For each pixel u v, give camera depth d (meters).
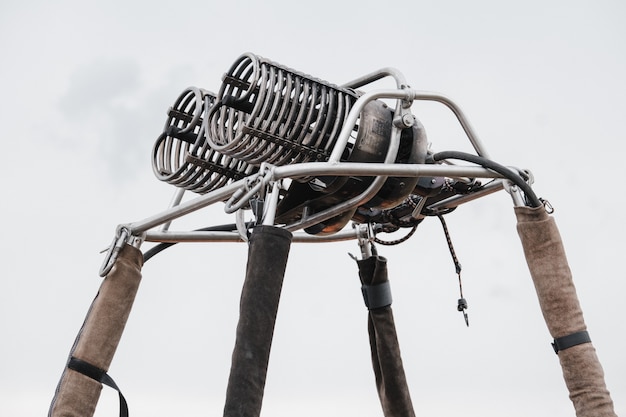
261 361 2.38
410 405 3.50
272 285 2.43
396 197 2.94
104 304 3.12
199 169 3.10
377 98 2.74
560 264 2.77
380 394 3.54
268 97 2.72
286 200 3.09
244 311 2.41
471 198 3.14
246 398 2.34
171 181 3.16
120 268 3.16
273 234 2.46
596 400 2.66
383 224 3.51
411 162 2.86
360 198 2.85
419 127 2.88
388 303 3.53
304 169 2.59
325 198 2.95
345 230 3.60
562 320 2.73
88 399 3.03
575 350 2.71
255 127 2.72
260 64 2.76
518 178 2.80
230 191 2.88
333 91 2.82
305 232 3.25
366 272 3.52
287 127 2.75
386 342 3.50
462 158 2.88
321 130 2.79
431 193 3.10
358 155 2.79
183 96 3.20
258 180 2.63
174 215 3.10
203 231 3.37
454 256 3.28
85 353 3.05
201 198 2.99
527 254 2.80
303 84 2.79
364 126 2.78
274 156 2.79
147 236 3.27
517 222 2.83
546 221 2.79
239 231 2.92
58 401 3.01
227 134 2.91
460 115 2.91
